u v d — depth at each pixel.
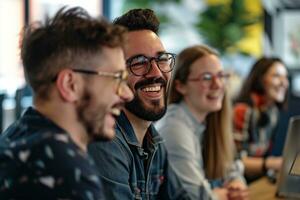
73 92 1.14
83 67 1.14
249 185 3.02
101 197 1.11
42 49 1.15
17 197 1.07
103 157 1.60
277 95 3.57
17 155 1.09
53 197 1.05
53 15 1.20
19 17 5.19
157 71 1.73
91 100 1.15
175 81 2.58
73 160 1.08
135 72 1.71
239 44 5.66
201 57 2.57
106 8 5.83
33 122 1.15
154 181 1.86
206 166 2.68
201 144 2.67
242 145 3.35
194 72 2.55
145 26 1.76
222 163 2.69
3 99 3.27
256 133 3.45
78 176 1.07
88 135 1.17
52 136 1.09
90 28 1.16
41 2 5.09
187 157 2.40
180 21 5.75
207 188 2.37
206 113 2.60
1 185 1.08
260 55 5.62
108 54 1.17
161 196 1.95
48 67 1.14
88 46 1.15
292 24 5.55
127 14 1.77
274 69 3.54
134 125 1.76
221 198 2.57
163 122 2.51
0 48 5.09
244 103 3.49
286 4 5.55
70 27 1.16
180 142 2.42
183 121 2.50
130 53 1.71
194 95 2.54
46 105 1.15
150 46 1.73
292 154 2.52
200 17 5.71
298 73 5.54
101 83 1.16
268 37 5.62
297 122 2.48
